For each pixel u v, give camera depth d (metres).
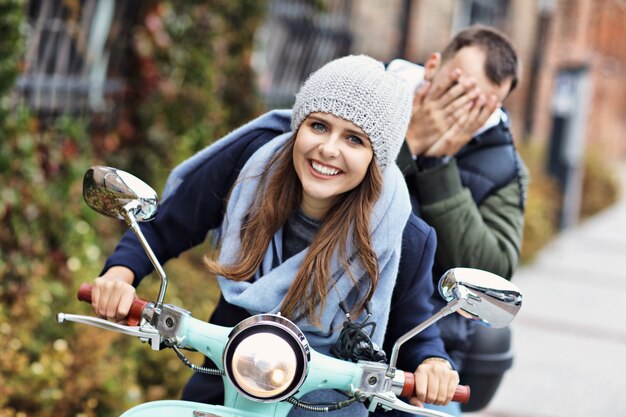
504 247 3.31
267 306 2.53
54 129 6.15
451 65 3.37
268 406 2.36
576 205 15.38
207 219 2.84
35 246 5.67
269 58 9.31
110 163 6.89
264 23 8.54
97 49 6.69
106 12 6.70
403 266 2.68
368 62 2.49
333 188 2.44
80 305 5.19
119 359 4.77
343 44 10.80
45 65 6.15
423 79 3.43
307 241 2.61
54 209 5.88
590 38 21.00
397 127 2.48
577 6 18.41
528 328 8.56
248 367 2.18
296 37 9.81
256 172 2.62
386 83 2.46
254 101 8.53
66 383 4.32
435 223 3.19
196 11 7.39
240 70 8.34
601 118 24.72
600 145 24.27
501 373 3.66
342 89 2.42
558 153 13.74
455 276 2.30
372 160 2.49
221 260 2.60
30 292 5.33
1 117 5.29
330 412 2.61
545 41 16.77
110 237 6.66
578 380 7.15
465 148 3.44
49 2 6.11
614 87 26.34
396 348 2.36
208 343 2.36
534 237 11.85
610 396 6.84
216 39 7.63
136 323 2.44
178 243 2.87
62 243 5.92
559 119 13.64
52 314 5.09
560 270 11.64
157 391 4.83
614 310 9.70
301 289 2.48
